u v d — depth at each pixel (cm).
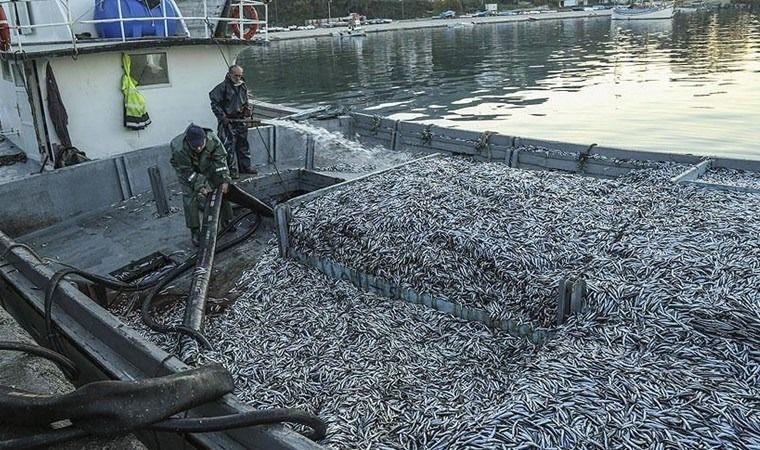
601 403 368
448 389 474
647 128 2144
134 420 359
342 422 436
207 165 765
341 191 761
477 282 568
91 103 1046
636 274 508
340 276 657
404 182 760
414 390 475
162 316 628
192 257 722
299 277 670
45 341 604
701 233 571
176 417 398
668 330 431
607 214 643
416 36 7025
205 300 602
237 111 1022
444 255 596
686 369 393
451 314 573
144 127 1090
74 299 537
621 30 6700
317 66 4281
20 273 648
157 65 1098
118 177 952
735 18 7794
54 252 806
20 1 1010
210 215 723
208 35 1231
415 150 1195
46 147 1036
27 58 940
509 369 489
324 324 580
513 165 1022
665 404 362
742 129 2059
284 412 361
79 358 530
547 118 2369
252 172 1071
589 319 468
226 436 392
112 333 487
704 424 343
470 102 2766
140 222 888
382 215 666
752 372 383
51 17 1123
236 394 479
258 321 596
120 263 769
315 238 682
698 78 3098
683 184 759
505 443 348
